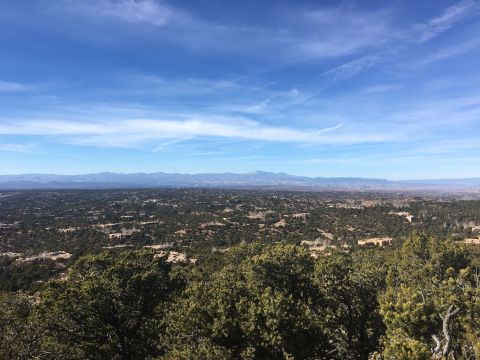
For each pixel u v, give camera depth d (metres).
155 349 29.28
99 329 28.55
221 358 19.52
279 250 33.12
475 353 16.06
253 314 21.80
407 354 15.13
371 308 30.33
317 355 25.97
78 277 34.81
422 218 136.75
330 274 31.45
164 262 40.38
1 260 86.69
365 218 143.75
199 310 22.61
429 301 19.58
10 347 24.95
